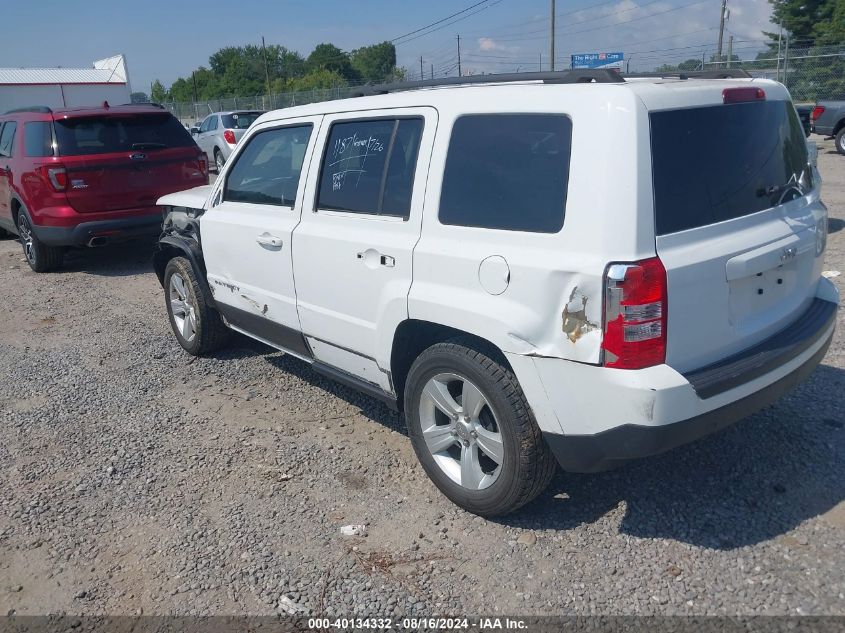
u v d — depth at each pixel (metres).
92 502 3.99
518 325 3.10
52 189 8.62
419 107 3.71
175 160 9.31
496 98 3.34
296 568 3.33
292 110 4.77
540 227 3.09
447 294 3.42
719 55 28.52
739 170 3.24
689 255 2.94
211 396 5.34
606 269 2.84
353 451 4.39
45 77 50.69
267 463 4.30
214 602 3.14
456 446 3.80
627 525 3.48
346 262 4.03
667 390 2.84
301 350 4.81
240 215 5.07
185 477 4.20
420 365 3.66
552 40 37.47
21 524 3.81
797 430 4.20
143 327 7.14
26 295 8.66
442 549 3.40
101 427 4.91
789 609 2.89
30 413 5.20
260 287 4.92
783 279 3.45
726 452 4.03
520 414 3.24
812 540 3.28
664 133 2.96
